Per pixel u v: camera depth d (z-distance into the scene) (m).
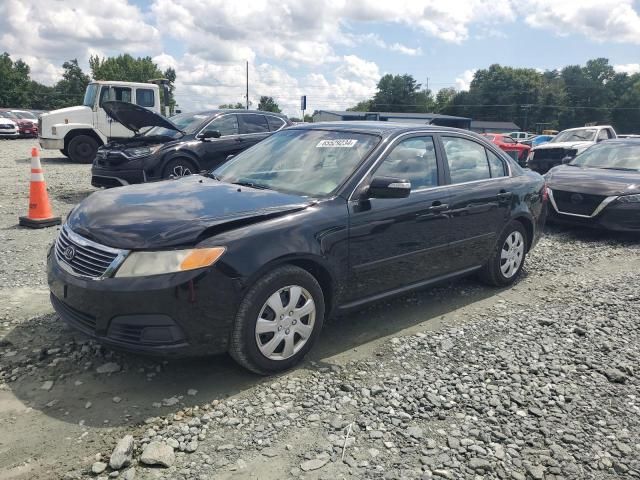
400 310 4.84
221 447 2.78
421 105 122.38
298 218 3.62
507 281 5.55
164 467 2.62
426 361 3.84
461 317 4.71
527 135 59.22
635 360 3.95
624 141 9.78
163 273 3.09
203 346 3.23
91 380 3.39
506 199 5.28
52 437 2.82
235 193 3.89
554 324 4.57
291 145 4.69
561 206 8.28
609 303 5.12
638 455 2.86
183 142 9.63
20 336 3.94
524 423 3.11
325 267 3.72
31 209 7.43
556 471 2.71
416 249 4.41
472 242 4.97
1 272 5.39
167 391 3.30
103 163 9.48
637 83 115.94
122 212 3.49
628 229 7.71
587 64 126.75
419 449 2.84
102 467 2.59
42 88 106.12
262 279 3.37
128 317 3.11
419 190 4.47
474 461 2.74
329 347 4.02
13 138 31.23
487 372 3.68
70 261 3.37
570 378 3.65
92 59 98.75
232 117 10.49
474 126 100.75
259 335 3.40
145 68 101.25
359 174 4.08
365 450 2.81
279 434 2.91
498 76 117.62
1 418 2.97
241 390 3.34
